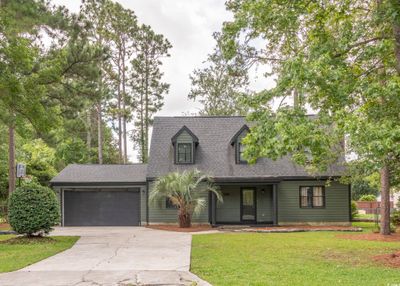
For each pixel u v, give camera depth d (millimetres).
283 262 10070
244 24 10617
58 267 9547
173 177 20656
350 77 10047
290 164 23078
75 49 18812
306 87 9250
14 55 14352
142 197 23406
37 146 33062
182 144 23500
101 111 40688
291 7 10133
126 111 39938
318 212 22484
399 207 23891
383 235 16672
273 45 14516
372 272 8773
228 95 37875
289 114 9469
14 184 22000
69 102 20422
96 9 37500
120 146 40594
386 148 7777
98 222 23531
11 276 8531
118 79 39812
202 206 20891
